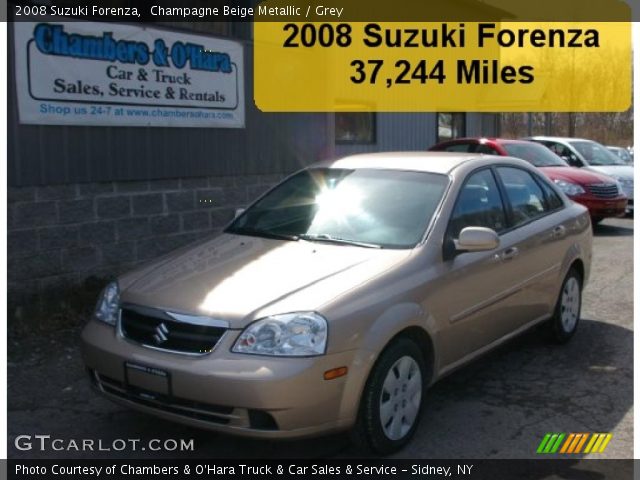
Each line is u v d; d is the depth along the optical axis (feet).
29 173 21.97
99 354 13.41
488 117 61.52
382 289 13.38
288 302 12.60
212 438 14.33
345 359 12.31
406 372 13.60
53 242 22.84
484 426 14.79
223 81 28.27
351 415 12.50
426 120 51.21
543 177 20.36
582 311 24.02
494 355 19.39
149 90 25.39
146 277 14.48
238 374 11.85
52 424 14.90
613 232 41.37
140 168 25.35
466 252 15.43
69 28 22.71
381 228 15.53
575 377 17.67
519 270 17.47
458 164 17.37
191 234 27.53
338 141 42.98
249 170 29.84
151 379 12.58
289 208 17.24
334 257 14.46
